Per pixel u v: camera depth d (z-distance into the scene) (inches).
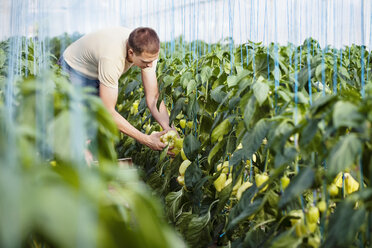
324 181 60.7
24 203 31.0
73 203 32.4
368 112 50.2
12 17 98.3
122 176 41.1
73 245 30.7
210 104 106.0
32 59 137.0
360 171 56.8
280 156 60.3
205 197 102.7
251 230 71.4
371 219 50.8
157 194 116.2
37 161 38.8
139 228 37.2
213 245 107.7
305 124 57.6
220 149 99.2
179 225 103.7
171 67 135.9
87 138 48.7
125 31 119.4
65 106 46.2
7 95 53.4
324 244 52.6
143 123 139.3
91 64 121.6
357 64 150.0
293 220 63.7
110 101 116.9
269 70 88.4
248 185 81.6
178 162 112.2
